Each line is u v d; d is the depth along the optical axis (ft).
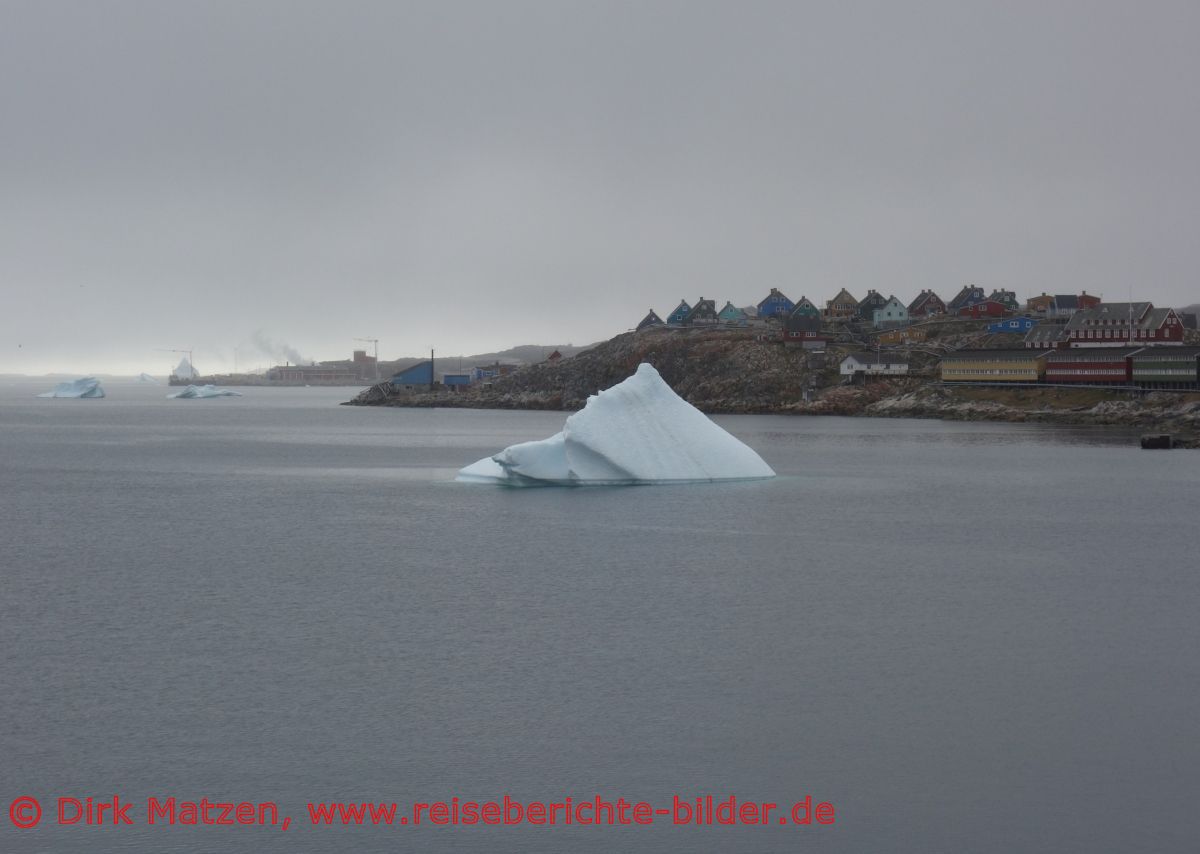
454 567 211.00
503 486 340.59
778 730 121.39
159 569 213.05
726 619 168.76
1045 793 106.42
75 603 182.91
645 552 225.35
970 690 134.41
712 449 333.21
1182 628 164.04
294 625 166.30
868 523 264.93
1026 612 173.78
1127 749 116.37
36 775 111.34
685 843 98.07
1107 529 257.55
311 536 250.98
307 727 122.72
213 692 134.41
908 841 98.12
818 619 168.66
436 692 133.80
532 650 151.43
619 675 140.05
